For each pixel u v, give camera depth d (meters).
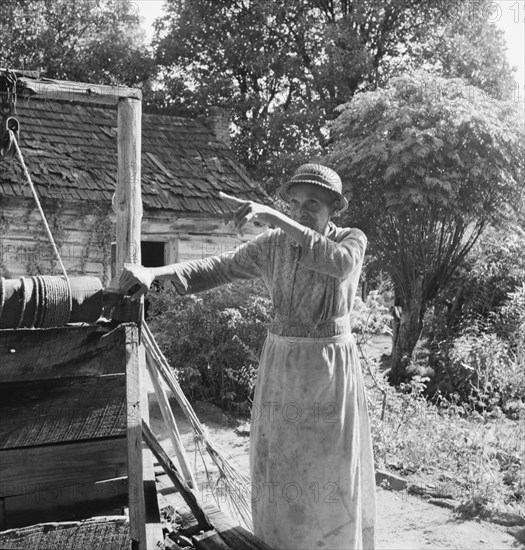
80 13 18.00
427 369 9.88
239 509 3.66
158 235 10.58
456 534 4.31
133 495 2.14
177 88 16.86
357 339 7.73
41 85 3.36
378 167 9.67
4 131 2.59
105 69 17.06
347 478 2.50
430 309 10.92
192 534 2.63
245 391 7.98
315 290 2.50
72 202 9.86
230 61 17.05
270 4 15.77
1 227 9.56
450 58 15.69
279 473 2.49
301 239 2.32
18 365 2.11
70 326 2.15
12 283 2.05
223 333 7.94
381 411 6.64
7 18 16.56
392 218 9.95
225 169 12.16
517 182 9.81
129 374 2.22
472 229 11.22
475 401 7.59
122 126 3.76
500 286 10.62
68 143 10.91
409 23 16.58
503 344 8.81
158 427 6.59
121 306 2.25
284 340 2.55
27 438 2.16
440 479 5.36
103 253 10.16
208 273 2.63
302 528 2.47
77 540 2.15
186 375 7.63
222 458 3.92
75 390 2.21
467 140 9.57
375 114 10.05
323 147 15.93
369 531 2.73
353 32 15.70
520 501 4.93
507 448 5.92
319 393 2.47
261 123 16.09
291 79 17.14
